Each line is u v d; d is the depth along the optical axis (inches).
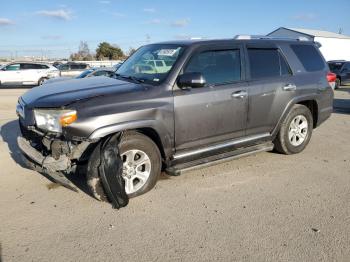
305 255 128.2
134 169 168.6
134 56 219.3
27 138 185.5
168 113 171.0
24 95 189.3
